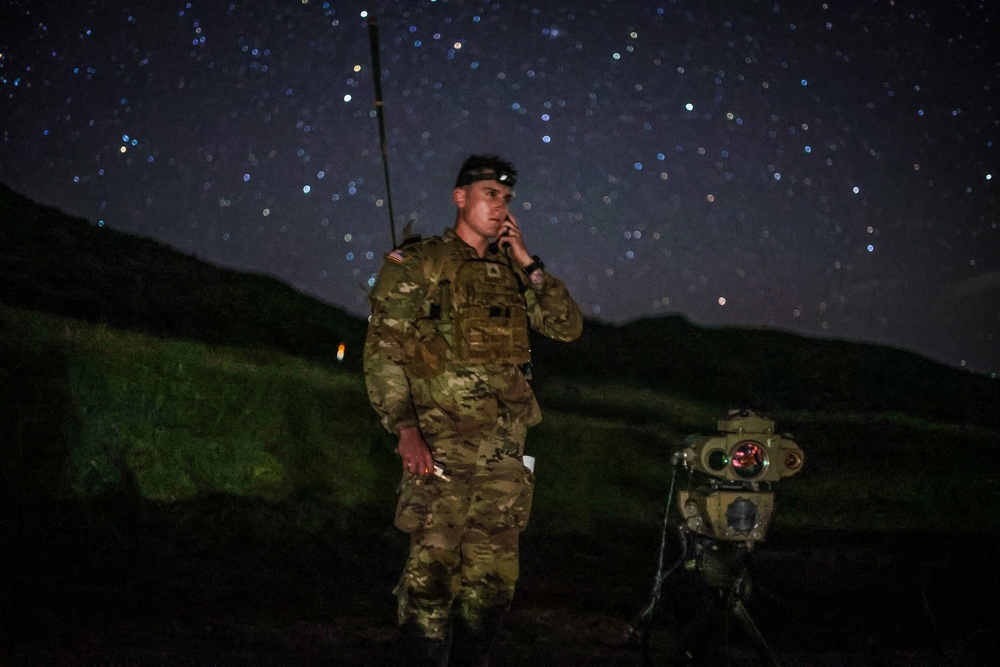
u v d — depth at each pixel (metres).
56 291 6.12
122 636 3.79
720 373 8.65
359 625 4.32
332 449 6.38
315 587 4.85
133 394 5.80
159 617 4.09
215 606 4.35
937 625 4.98
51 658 3.46
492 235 3.65
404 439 3.26
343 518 5.87
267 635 4.03
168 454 5.65
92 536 4.85
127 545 4.89
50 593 4.18
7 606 3.91
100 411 5.58
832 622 4.91
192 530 5.24
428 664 3.29
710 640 3.45
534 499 6.65
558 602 4.94
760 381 8.65
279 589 4.73
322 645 3.97
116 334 6.05
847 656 4.34
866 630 4.80
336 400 6.77
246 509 5.57
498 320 3.53
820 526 6.72
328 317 7.68
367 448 6.54
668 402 8.02
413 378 3.47
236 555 5.14
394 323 3.44
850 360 9.12
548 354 8.31
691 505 3.48
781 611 5.02
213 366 6.35
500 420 3.52
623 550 6.16
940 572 6.02
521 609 4.76
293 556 5.29
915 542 6.61
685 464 3.48
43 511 4.88
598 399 7.83
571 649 4.15
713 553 3.44
